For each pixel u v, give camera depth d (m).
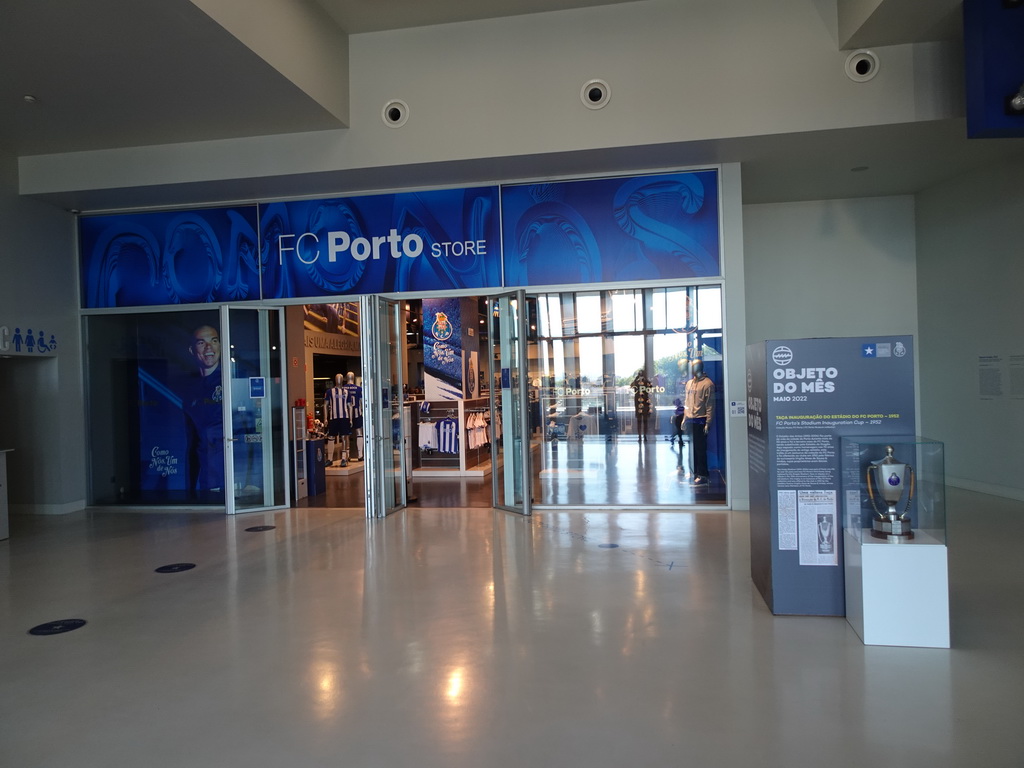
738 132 7.18
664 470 8.23
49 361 9.12
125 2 5.22
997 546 6.11
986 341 8.52
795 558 4.51
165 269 9.20
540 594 5.10
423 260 8.61
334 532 7.55
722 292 8.02
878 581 3.98
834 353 4.41
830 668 3.68
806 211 10.05
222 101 7.08
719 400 8.08
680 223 8.10
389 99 7.80
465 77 7.65
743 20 7.17
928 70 6.92
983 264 8.51
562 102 7.49
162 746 3.09
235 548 6.92
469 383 12.82
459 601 4.99
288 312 10.02
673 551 6.27
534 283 8.40
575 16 7.46
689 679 3.60
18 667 4.04
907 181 9.07
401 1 7.20
